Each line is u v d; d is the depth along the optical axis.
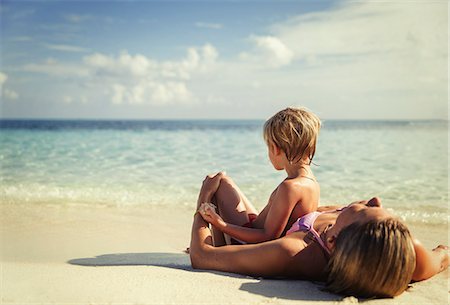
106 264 3.11
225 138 19.55
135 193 6.38
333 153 11.82
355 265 2.11
